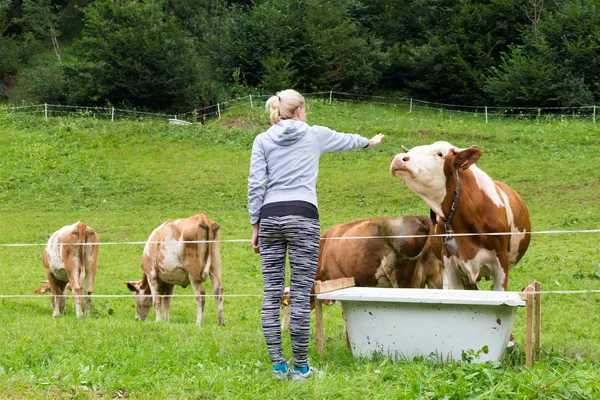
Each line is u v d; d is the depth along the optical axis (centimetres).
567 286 1152
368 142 500
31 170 2567
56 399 419
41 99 3959
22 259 1636
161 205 2242
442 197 641
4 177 2497
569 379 427
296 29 4231
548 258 1370
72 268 1042
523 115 3603
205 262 963
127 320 907
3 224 2033
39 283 1382
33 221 2066
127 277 1422
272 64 3994
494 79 3781
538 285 533
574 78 3622
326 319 939
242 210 2148
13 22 4950
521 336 777
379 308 513
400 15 4606
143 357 515
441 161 629
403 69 4344
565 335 822
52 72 4116
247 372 490
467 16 4181
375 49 4281
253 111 3409
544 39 3916
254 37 4241
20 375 464
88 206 2253
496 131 3000
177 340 655
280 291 472
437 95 4203
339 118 3447
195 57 4034
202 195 2312
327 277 752
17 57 4591
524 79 3628
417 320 504
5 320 878
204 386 442
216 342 636
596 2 3897
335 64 4175
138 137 2930
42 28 4812
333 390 435
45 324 798
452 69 4050
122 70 3800
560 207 1897
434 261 712
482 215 652
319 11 4297
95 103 3919
